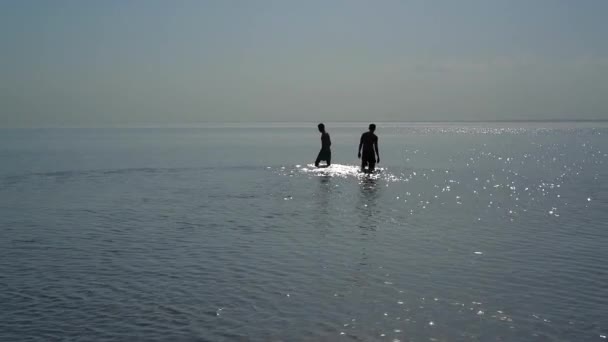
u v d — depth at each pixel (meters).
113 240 13.96
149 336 7.80
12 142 90.69
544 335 7.86
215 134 168.88
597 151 62.41
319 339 7.70
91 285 10.14
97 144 83.12
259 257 12.22
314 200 21.00
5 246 13.25
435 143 92.50
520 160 46.59
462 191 23.89
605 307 9.01
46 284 10.19
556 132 181.62
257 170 34.06
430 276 10.74
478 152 60.97
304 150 65.38
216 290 9.86
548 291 9.83
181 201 20.78
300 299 9.37
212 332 7.95
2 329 8.05
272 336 7.80
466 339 7.72
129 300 9.31
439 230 15.27
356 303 9.17
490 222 16.58
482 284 10.23
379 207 19.36
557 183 27.38
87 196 22.09
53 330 8.02
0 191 23.62
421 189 24.41
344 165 38.69
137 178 29.27
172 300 9.31
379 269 11.24
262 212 18.31
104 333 7.91
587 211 18.66
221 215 17.73
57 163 41.25
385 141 104.88
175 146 76.81
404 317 8.54
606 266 11.53
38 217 17.31
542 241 13.88
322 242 13.73
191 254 12.50
